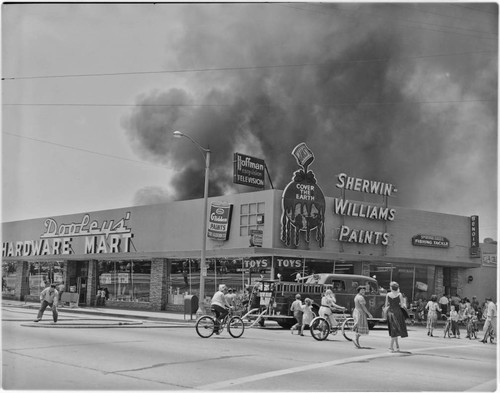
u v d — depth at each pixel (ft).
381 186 107.86
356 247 103.09
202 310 86.99
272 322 89.81
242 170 106.63
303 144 98.78
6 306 118.52
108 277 127.54
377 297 81.35
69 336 50.88
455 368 38.91
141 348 43.37
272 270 92.68
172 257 109.60
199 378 31.40
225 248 99.55
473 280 119.24
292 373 33.94
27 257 146.41
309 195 97.66
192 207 107.24
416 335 75.77
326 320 58.23
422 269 111.75
